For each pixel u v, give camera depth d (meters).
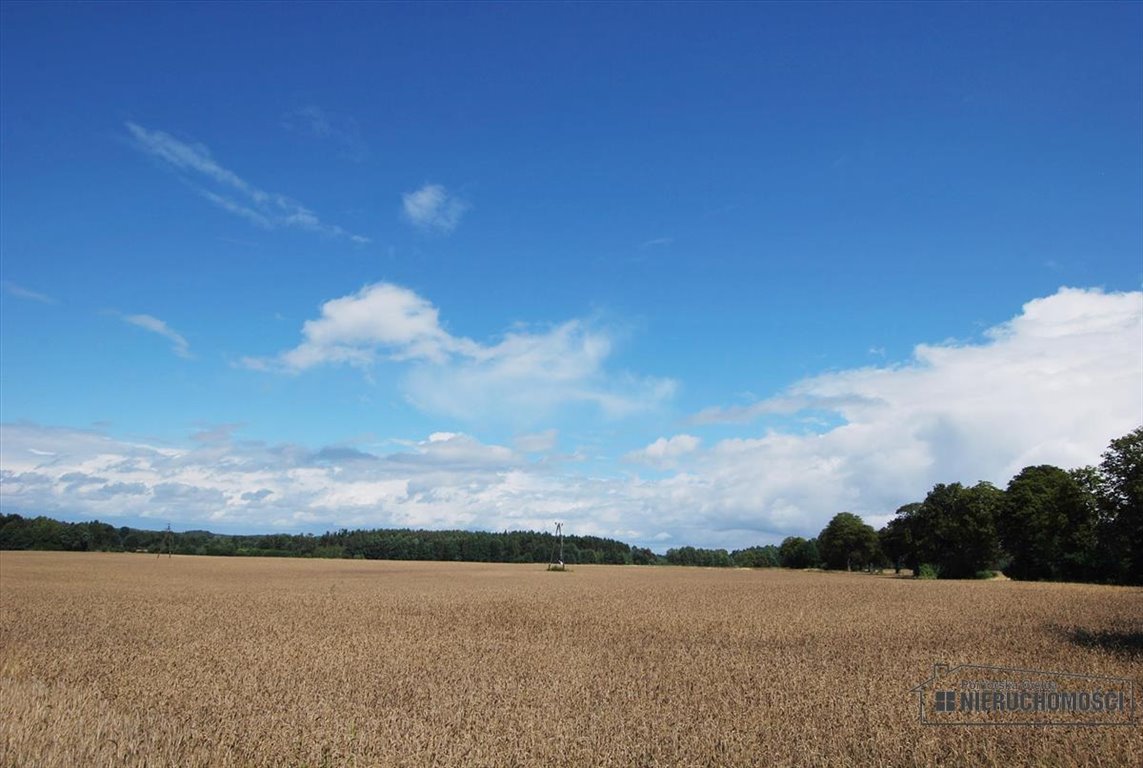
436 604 42.78
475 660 21.92
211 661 21.30
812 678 18.36
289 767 11.39
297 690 16.81
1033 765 11.14
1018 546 85.06
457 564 140.75
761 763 11.54
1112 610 38.56
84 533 170.62
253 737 12.52
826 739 12.75
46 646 24.56
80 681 18.16
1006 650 23.03
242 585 62.72
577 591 56.97
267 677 18.59
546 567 128.12
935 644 25.09
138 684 17.61
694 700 16.02
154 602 42.94
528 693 16.69
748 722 13.84
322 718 13.95
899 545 104.12
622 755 11.94
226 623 32.00
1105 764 11.13
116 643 25.36
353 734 12.89
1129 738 12.09
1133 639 25.72
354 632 29.03
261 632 28.81
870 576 100.62
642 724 13.76
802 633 29.03
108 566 96.69
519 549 197.62
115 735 12.18
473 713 14.54
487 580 77.69
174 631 28.88
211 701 15.64
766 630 30.11
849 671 19.62
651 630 30.17
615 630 30.19
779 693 16.56
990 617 35.12
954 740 12.22
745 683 17.94
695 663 21.25
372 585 65.00
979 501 88.56
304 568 106.00
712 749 12.19
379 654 22.94
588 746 12.21
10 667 19.88
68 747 11.48
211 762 11.45
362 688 17.30
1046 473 87.56
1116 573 72.81
